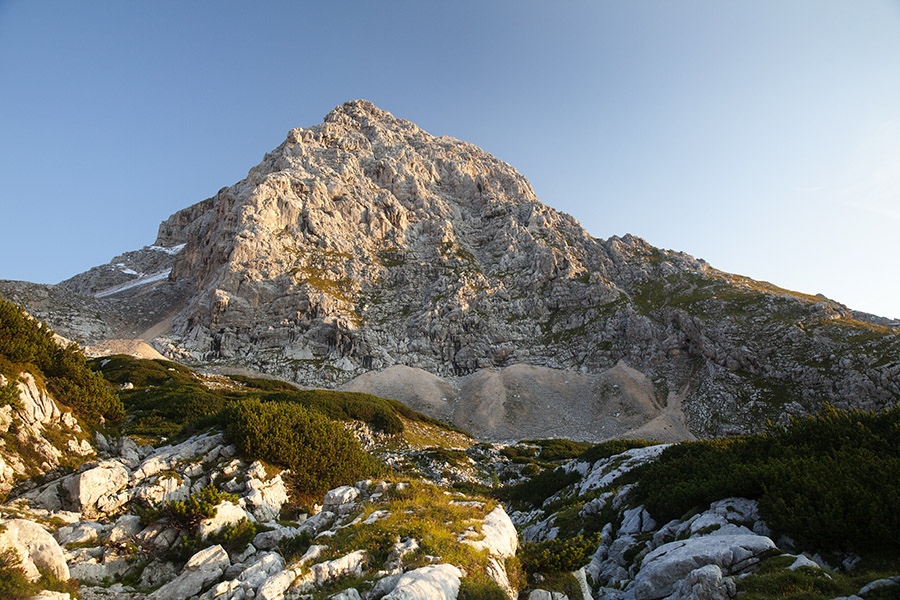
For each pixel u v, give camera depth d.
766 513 21.12
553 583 17.80
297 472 25.77
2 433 19.69
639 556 23.86
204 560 15.78
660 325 134.25
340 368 125.81
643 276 160.25
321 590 13.99
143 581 16.03
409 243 176.12
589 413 114.50
